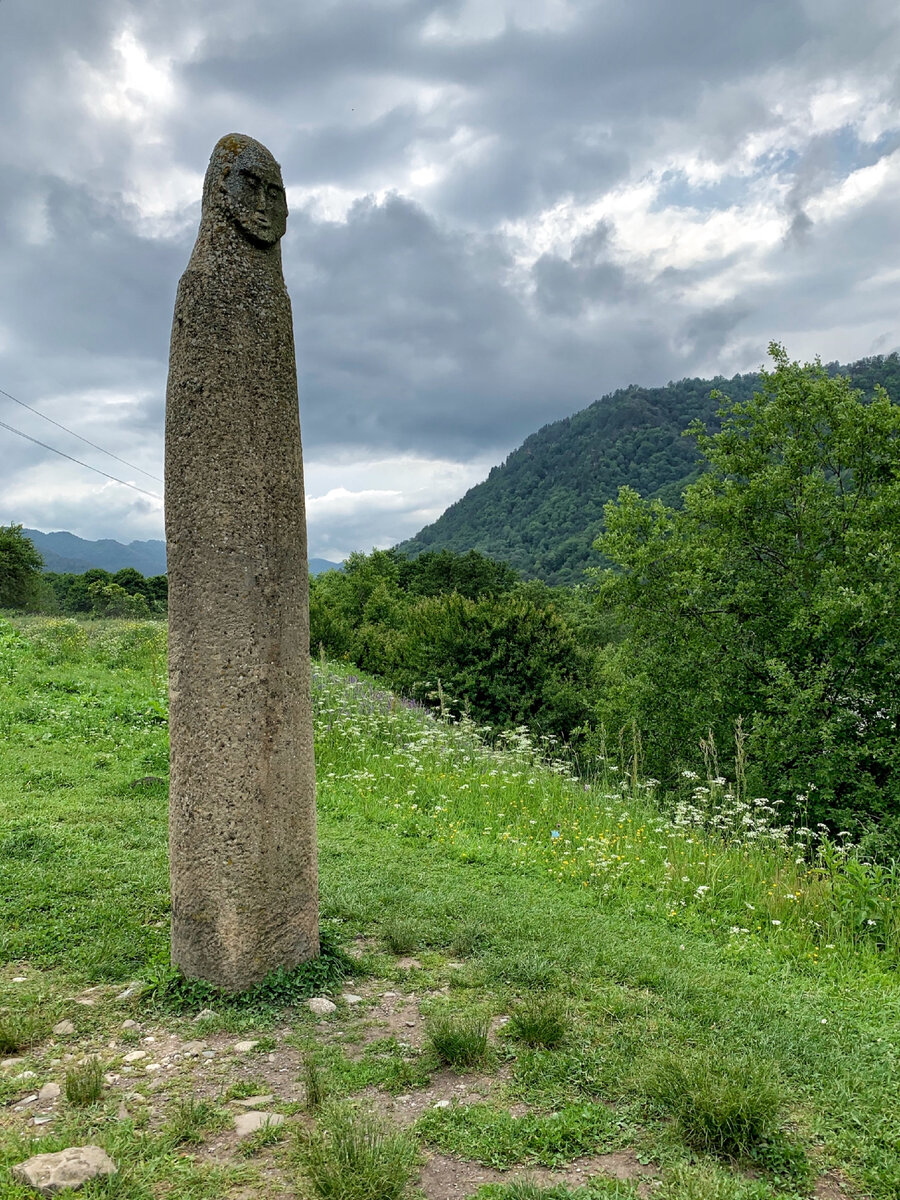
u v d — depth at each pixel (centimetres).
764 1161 262
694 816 804
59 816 693
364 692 1464
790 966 472
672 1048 335
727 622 1427
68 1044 339
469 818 805
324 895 537
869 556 1234
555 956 443
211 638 385
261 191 406
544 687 1808
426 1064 320
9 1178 238
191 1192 242
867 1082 317
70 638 1806
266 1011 371
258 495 395
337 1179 238
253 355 399
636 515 1550
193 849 387
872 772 1219
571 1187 247
